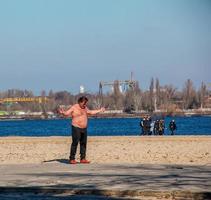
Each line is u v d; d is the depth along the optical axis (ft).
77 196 61.36
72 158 95.61
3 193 64.23
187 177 71.10
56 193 63.36
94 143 164.66
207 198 58.59
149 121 240.32
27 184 67.26
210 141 167.63
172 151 131.85
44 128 574.15
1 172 80.48
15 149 150.00
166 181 67.41
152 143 162.50
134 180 68.80
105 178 71.31
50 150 143.84
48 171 81.20
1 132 458.09
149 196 60.08
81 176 73.87
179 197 59.31
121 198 59.72
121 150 136.77
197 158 111.75
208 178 69.97
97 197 60.44
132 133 357.00
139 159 110.93
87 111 95.86
